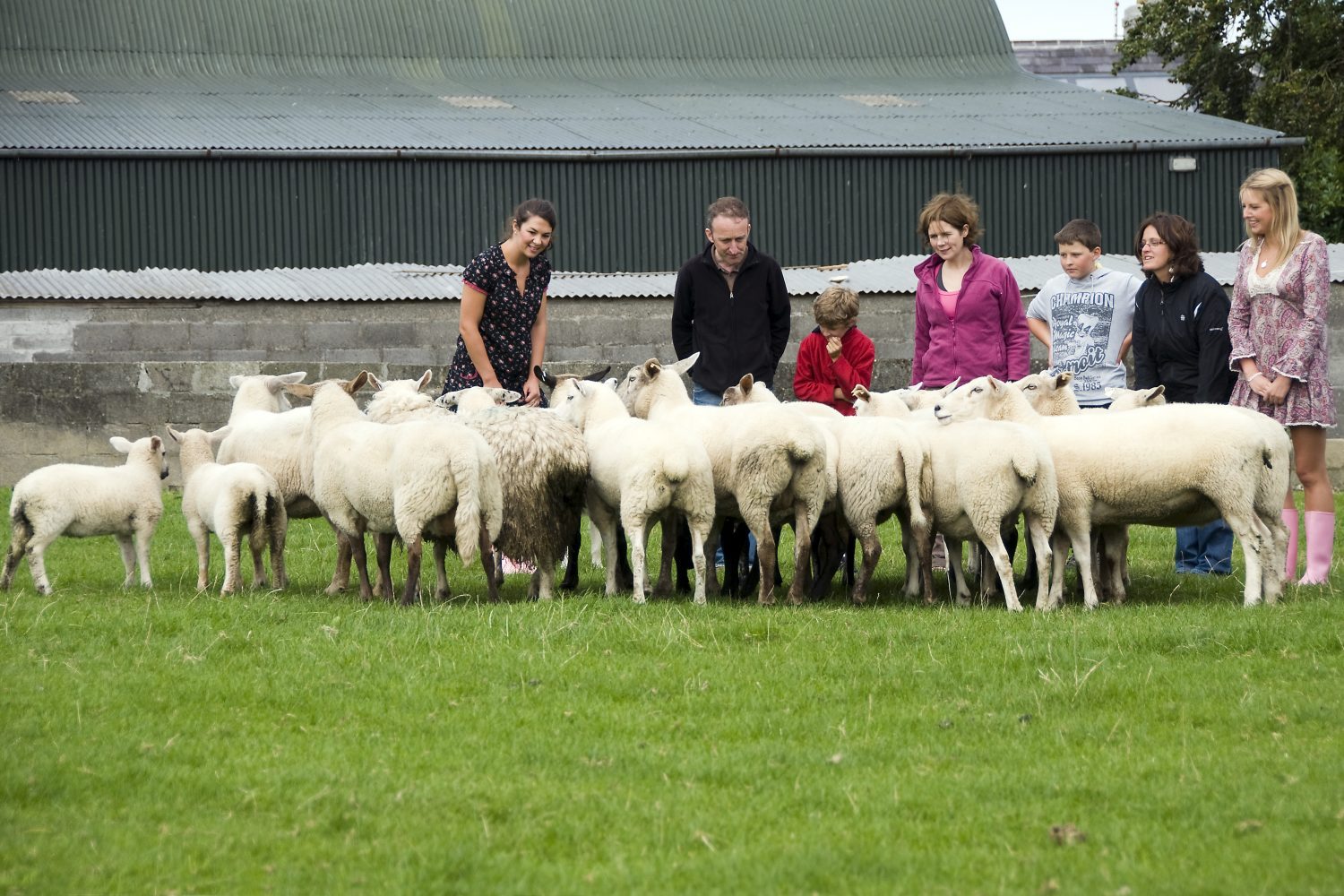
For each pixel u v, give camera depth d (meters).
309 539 15.88
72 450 21.00
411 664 8.81
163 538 15.77
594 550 14.32
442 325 25.95
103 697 8.03
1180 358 12.74
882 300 26.84
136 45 40.88
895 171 34.44
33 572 11.55
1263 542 10.77
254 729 7.57
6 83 38.06
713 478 11.44
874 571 13.59
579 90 41.50
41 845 6.01
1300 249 11.43
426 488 10.78
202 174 32.44
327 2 43.50
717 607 10.71
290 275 27.88
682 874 5.77
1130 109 38.66
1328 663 8.63
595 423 11.89
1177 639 9.18
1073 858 5.87
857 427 11.45
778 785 6.77
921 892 5.57
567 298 26.61
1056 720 7.65
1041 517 10.83
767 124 36.81
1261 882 5.51
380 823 6.30
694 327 13.49
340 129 34.88
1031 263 29.78
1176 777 6.75
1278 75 42.75
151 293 25.45
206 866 5.87
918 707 7.93
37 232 31.83
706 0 46.03
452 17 44.12
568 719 7.73
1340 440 21.73
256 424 13.12
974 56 45.84
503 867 5.84
